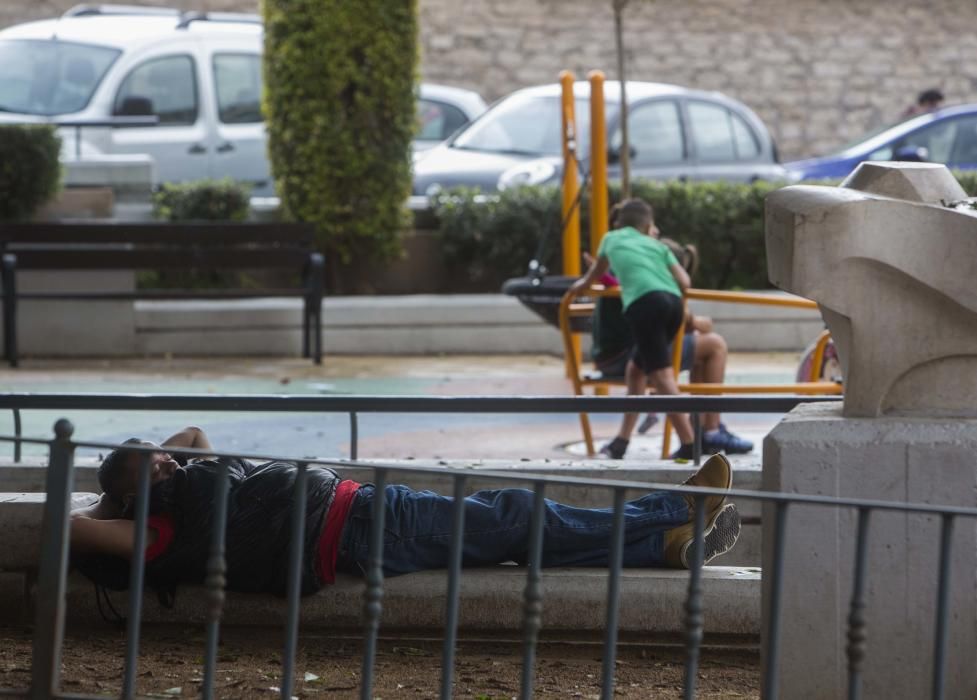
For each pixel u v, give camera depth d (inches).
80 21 2504.9
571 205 1502.2
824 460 596.4
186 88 2416.3
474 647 759.1
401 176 2159.2
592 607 747.4
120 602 767.7
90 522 725.3
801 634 602.9
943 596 523.5
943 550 521.3
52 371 1785.2
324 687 673.6
